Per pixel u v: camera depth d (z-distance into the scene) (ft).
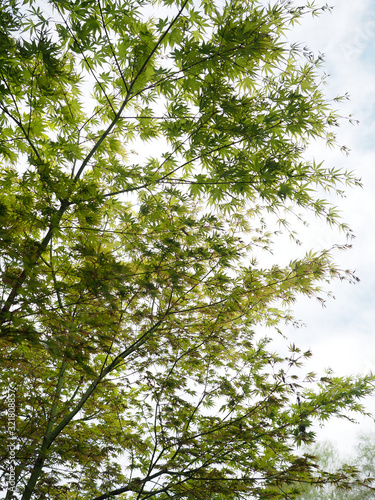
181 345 14.67
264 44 8.93
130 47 10.68
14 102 10.68
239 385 14.01
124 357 13.70
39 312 9.27
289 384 12.74
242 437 12.79
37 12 9.15
